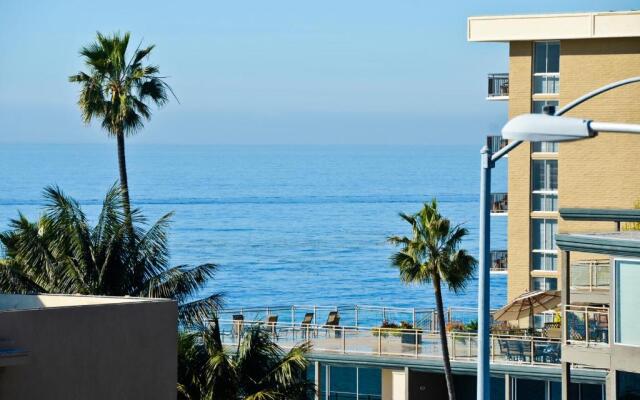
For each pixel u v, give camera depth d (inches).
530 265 3983.8
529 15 3929.6
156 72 3302.2
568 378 2234.3
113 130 3248.0
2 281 2263.8
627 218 2367.1
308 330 3102.9
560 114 1214.9
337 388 3110.2
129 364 1461.6
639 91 3863.2
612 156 3892.7
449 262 2910.9
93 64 3240.7
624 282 2130.9
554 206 3956.7
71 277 2290.8
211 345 2060.8
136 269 2327.8
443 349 2886.3
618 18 3836.1
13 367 1352.1
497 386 3002.0
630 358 2124.8
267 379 2063.2
